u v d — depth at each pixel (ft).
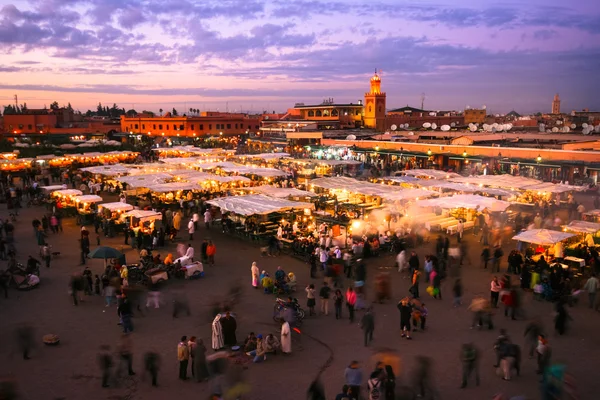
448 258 80.23
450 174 140.56
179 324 57.52
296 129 271.90
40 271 76.74
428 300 64.90
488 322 55.62
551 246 76.84
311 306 60.13
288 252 86.58
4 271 70.23
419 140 201.26
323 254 74.74
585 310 61.00
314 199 123.95
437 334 54.75
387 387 39.63
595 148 155.12
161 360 48.88
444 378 45.19
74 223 110.42
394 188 111.34
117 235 99.25
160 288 69.56
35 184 139.95
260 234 93.61
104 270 77.20
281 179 161.48
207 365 45.83
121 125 356.79
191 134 334.24
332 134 251.60
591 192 137.28
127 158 216.33
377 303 64.49
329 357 49.67
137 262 80.59
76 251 87.92
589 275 69.62
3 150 233.35
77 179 162.09
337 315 59.67
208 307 62.49
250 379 45.29
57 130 324.39
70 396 42.42
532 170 153.07
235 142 297.74
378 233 89.71
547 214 108.37
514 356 44.65
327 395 42.24
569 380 40.24
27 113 337.93
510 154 159.74
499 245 83.41
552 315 59.52
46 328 56.08
